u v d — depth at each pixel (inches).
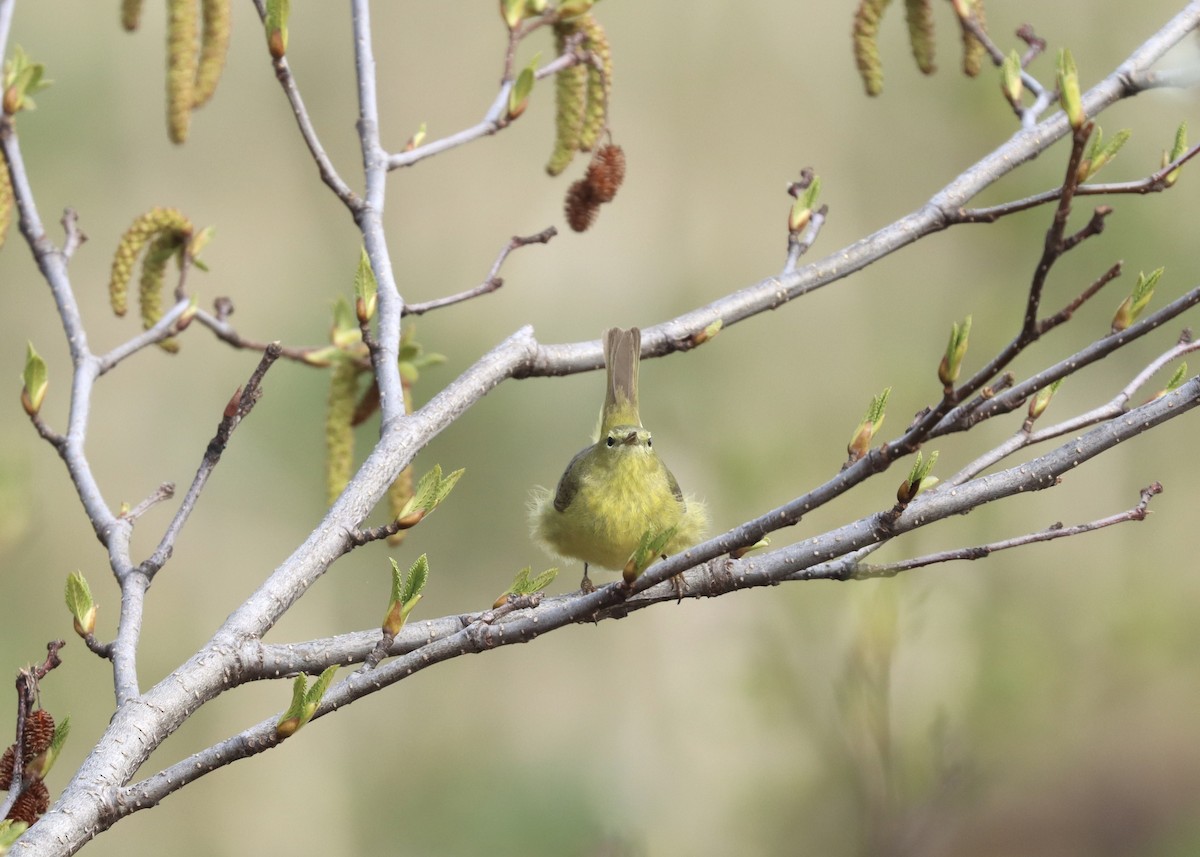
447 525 621.9
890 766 354.3
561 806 556.4
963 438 474.6
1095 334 510.9
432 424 194.9
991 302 499.8
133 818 565.9
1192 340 167.5
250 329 642.8
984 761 393.7
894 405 467.5
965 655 408.2
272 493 614.2
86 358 215.2
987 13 553.3
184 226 237.1
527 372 222.1
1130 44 548.7
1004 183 496.4
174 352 245.6
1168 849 568.1
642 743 568.4
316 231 702.5
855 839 363.3
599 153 235.9
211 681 156.5
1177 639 494.9
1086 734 598.2
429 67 741.3
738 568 172.1
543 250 704.4
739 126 733.3
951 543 443.8
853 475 142.0
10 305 620.4
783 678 381.4
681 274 711.1
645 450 278.4
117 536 179.0
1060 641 471.8
